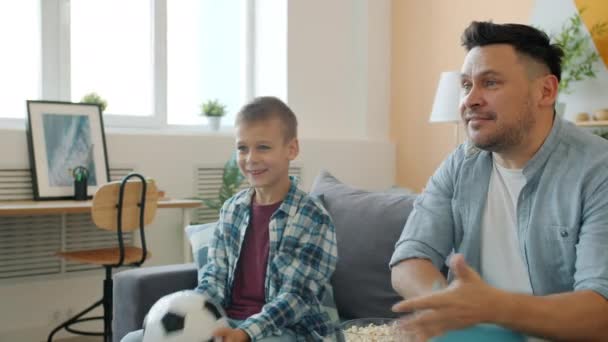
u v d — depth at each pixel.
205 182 3.83
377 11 4.65
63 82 3.57
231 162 3.68
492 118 1.19
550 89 1.21
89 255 2.92
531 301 0.93
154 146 3.62
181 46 4.17
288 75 4.29
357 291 1.76
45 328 3.31
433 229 1.39
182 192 3.73
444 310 0.88
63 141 3.29
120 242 2.79
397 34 4.71
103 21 3.75
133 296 1.74
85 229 3.42
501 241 1.31
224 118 4.40
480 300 0.89
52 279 3.32
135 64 3.89
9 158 3.16
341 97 4.59
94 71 3.72
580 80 3.46
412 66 4.59
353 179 4.52
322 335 1.51
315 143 4.30
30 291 3.26
